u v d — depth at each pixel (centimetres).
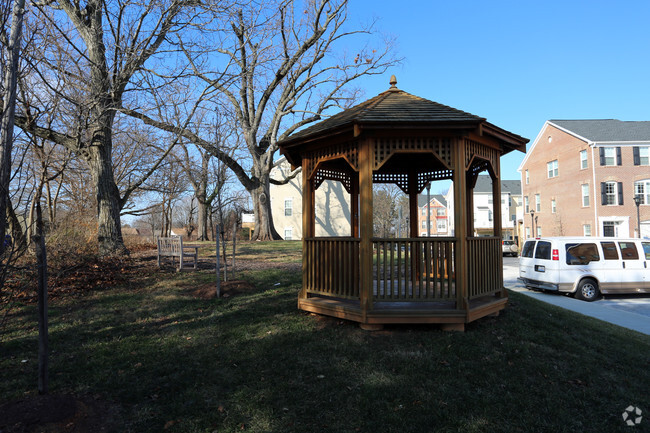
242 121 1775
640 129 2789
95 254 1032
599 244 1031
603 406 343
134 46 986
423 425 302
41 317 335
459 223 485
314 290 563
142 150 1488
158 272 922
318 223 2797
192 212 3681
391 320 480
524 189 3525
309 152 576
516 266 2017
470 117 461
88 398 333
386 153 485
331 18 1734
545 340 484
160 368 393
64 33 974
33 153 1020
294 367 395
